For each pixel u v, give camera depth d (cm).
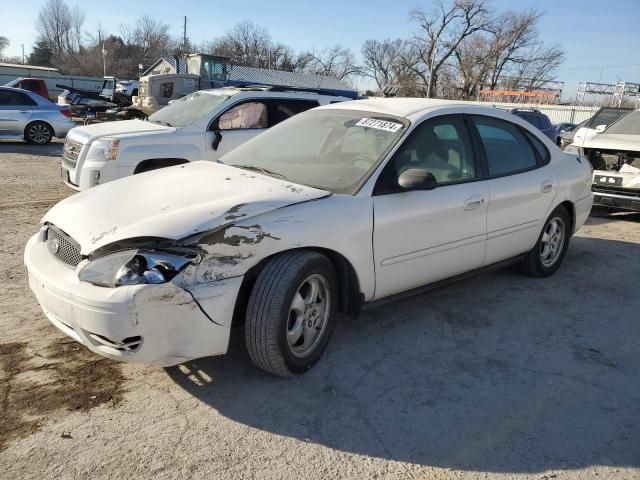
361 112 421
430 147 395
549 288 501
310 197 330
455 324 417
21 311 407
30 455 258
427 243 382
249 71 3906
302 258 314
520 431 290
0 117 1556
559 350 382
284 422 290
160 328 273
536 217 479
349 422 292
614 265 579
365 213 343
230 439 275
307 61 7556
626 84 4425
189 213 296
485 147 438
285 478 250
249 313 305
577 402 318
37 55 9425
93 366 336
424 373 345
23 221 668
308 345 336
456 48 6700
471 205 406
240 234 292
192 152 734
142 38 8581
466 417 301
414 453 271
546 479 255
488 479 254
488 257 440
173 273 275
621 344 394
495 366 357
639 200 753
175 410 297
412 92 6700
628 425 298
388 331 400
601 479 256
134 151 696
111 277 273
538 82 7081
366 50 7244
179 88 2642
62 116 1655
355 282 349
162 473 250
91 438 271
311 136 416
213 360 349
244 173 374
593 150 809
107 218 306
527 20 6706
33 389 310
